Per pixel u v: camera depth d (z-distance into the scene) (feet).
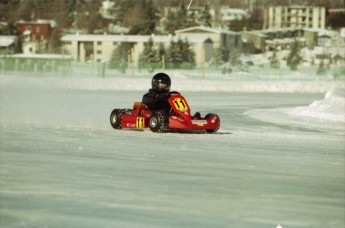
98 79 505.25
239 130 200.44
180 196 95.14
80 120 220.43
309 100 386.93
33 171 114.52
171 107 183.11
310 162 132.36
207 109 294.46
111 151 142.20
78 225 77.77
